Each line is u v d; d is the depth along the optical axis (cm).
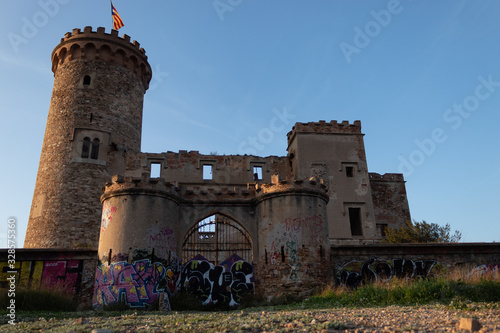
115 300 1878
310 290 1970
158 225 2023
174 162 3344
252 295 2047
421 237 3030
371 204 3291
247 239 2233
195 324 1088
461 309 1228
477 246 2302
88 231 2912
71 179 2997
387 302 1541
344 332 880
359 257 2216
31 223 2944
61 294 1856
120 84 3453
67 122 3192
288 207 2117
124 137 3341
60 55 3506
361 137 3516
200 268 2116
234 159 3428
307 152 3375
